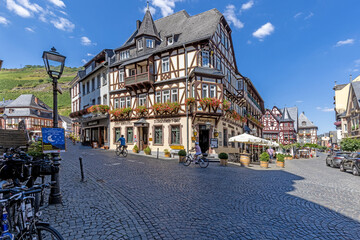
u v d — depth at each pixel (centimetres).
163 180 895
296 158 3512
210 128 2005
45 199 596
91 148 2716
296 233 434
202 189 766
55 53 580
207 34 1995
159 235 412
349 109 3422
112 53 2797
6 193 288
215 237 407
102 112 2622
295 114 7456
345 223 491
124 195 668
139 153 2191
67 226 436
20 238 276
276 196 711
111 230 425
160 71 2200
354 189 870
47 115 6288
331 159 1911
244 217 512
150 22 2450
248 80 3052
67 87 10725
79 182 810
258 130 4331
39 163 465
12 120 5484
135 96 2381
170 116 2081
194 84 1917
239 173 1178
